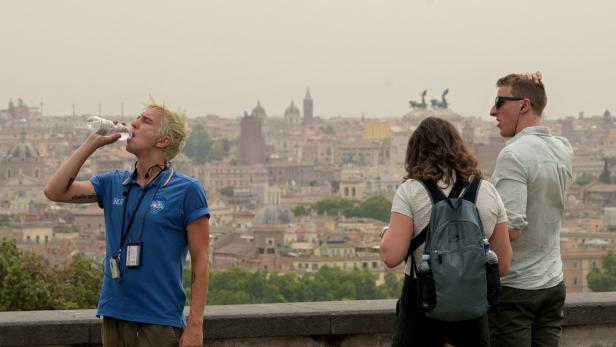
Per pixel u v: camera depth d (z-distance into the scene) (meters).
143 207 14.07
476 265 13.98
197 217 14.10
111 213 14.23
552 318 16.09
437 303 13.97
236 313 17.05
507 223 14.76
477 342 14.33
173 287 14.08
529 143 15.74
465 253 13.98
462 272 13.91
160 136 14.26
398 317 14.65
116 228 14.14
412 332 14.43
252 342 17.14
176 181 14.20
